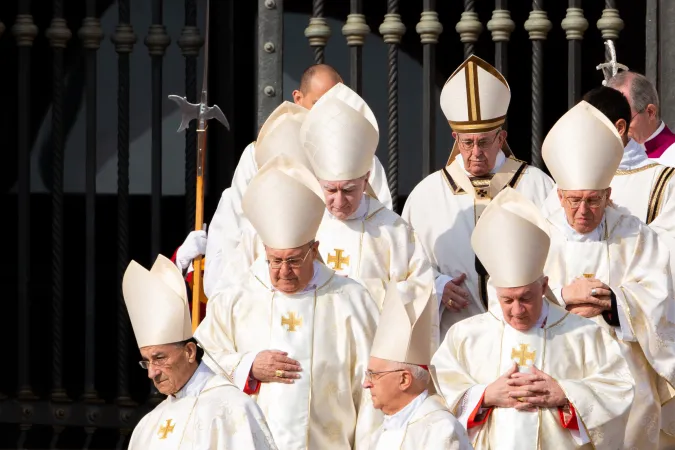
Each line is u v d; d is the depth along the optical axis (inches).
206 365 807.1
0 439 1226.0
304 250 894.4
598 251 950.4
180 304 791.7
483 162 1038.4
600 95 987.3
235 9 1333.7
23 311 1230.9
